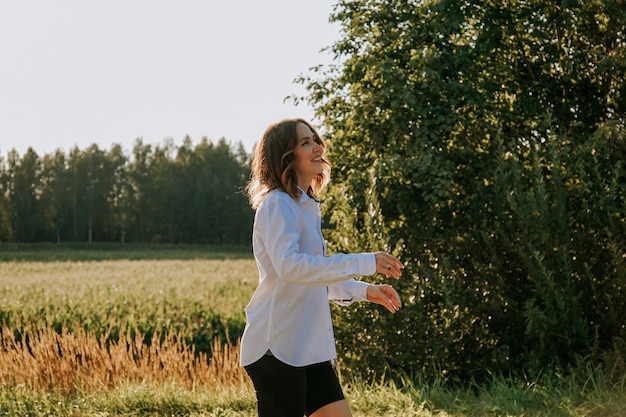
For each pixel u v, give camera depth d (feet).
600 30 29.27
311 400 9.14
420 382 20.95
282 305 8.82
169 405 18.90
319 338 8.98
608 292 22.27
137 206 343.05
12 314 63.46
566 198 23.18
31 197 336.90
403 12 30.89
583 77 29.32
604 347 22.33
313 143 9.14
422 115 27.17
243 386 21.43
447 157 27.30
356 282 10.17
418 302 23.50
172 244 322.55
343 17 32.42
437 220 26.16
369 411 17.87
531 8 29.37
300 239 8.80
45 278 102.17
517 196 22.99
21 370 27.17
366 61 30.09
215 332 56.75
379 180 26.76
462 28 30.60
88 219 343.67
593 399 17.31
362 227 27.71
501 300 23.82
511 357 24.22
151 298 70.49
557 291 21.31
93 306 65.67
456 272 24.49
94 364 27.07
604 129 23.47
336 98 33.30
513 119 29.48
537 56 30.30
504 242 23.68
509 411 17.21
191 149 362.74
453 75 28.68
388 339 23.45
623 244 22.13
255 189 9.32
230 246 314.14
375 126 29.40
